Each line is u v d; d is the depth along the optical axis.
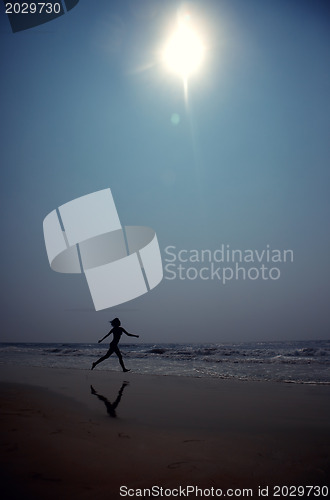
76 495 1.97
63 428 3.46
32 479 2.16
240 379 7.88
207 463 2.62
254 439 3.30
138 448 2.93
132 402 5.12
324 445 3.12
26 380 7.43
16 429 3.31
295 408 4.82
